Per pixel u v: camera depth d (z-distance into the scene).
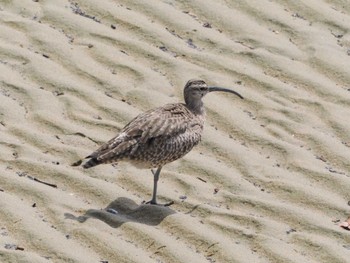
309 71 15.60
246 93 15.12
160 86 15.20
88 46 15.74
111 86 15.13
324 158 14.18
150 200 13.34
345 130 14.61
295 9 16.61
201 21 16.33
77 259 12.09
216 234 12.68
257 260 12.33
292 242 12.70
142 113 13.77
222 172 13.77
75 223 12.66
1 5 16.38
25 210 12.80
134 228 12.63
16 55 15.43
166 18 16.27
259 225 12.88
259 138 14.39
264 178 13.74
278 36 16.16
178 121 13.31
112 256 12.21
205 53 15.78
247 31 16.17
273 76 15.49
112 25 16.16
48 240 12.35
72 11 16.31
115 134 14.35
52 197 13.04
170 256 12.27
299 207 13.31
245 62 15.69
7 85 14.94
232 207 13.29
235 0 16.67
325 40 16.11
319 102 15.05
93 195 13.26
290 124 14.67
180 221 12.79
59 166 13.59
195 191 13.48
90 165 12.79
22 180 13.28
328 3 16.77
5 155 13.75
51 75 15.16
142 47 15.76
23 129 14.24
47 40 15.73
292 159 14.06
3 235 12.44
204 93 13.88
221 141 14.27
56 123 14.41
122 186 13.53
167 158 13.23
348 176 13.88
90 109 14.72
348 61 15.77
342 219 13.16
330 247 12.57
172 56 15.67
